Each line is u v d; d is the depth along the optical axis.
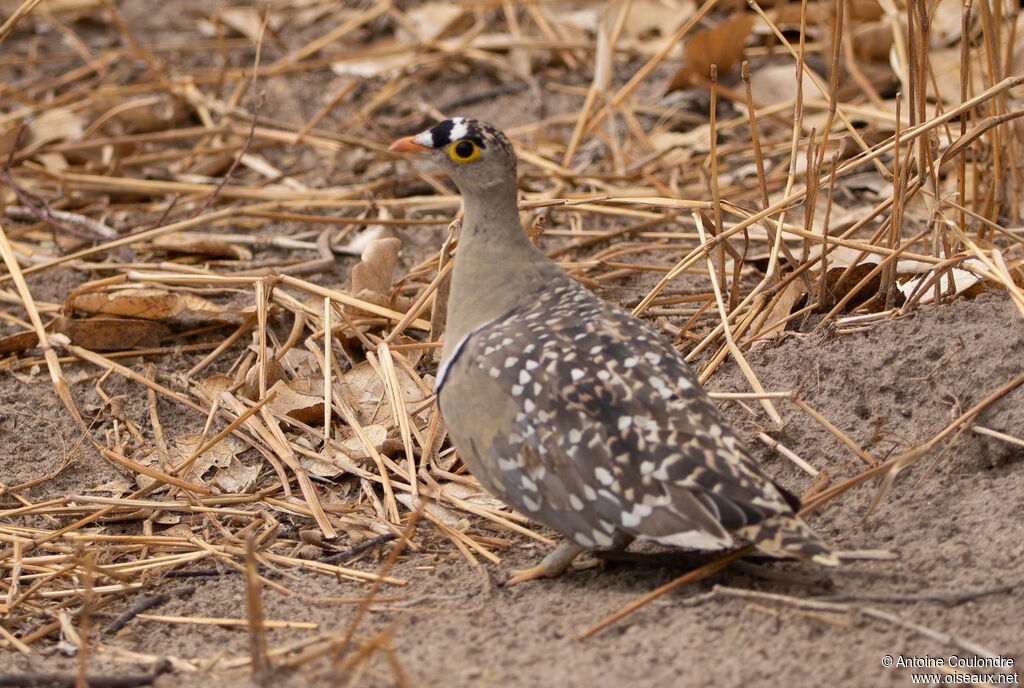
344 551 7.63
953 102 12.66
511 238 7.38
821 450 7.78
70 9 18.14
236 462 8.73
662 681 5.66
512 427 6.54
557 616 6.48
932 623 6.02
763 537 5.79
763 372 8.54
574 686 5.66
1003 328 8.08
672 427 6.15
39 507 8.19
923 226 11.10
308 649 6.36
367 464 8.49
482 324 7.24
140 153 14.48
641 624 6.24
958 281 8.99
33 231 12.55
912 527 6.97
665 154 13.08
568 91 15.27
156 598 7.25
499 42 15.99
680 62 15.62
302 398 9.12
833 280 9.32
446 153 7.24
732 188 12.41
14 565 7.55
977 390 7.76
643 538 6.10
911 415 7.86
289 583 7.35
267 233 12.62
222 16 17.59
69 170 13.74
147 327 10.33
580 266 10.78
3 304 11.03
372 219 12.11
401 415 8.62
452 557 7.48
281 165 14.16
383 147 14.02
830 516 7.20
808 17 15.41
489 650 6.14
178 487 8.51
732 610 6.25
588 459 6.23
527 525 7.71
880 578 6.47
